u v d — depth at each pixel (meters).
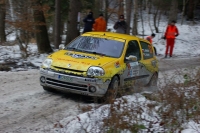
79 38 9.68
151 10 41.59
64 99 8.38
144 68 9.88
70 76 8.07
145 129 5.40
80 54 8.75
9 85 9.62
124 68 8.77
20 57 14.44
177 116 5.66
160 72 13.64
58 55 8.74
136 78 9.45
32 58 14.45
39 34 16.42
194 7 41.69
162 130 5.32
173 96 6.10
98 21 17.89
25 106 7.60
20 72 11.72
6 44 18.72
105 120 5.41
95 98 7.92
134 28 22.73
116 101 6.23
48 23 26.22
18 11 15.20
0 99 8.05
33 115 7.00
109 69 8.26
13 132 6.00
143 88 8.77
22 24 14.58
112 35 9.64
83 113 6.59
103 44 9.23
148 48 10.60
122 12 22.31
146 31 30.52
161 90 6.84
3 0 16.23
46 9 15.88
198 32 30.36
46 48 16.59
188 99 6.17
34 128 6.22
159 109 6.06
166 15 40.78
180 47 24.73
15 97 8.29
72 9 17.20
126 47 9.23
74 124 5.95
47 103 7.94
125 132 5.25
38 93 8.80
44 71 8.45
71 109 7.56
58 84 8.28
